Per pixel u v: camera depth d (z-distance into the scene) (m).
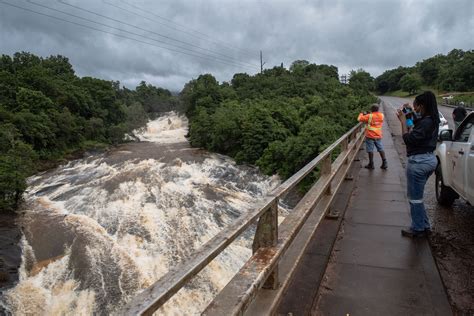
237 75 71.56
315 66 75.06
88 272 13.44
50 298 12.13
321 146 23.84
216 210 19.98
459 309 3.27
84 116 51.72
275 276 2.57
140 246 15.49
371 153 9.68
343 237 5.05
